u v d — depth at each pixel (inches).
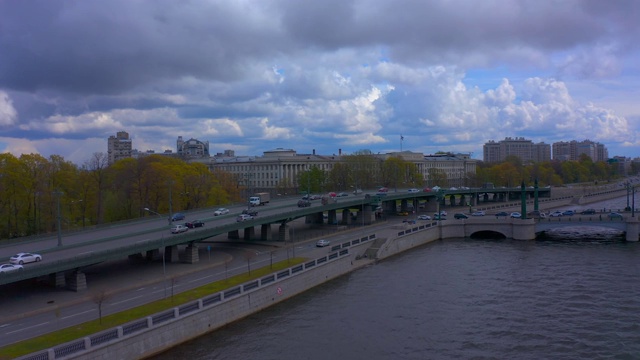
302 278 3671.3
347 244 4781.0
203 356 2517.2
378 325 2982.3
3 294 3058.6
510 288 3752.5
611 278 4018.2
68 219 5703.7
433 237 6215.6
